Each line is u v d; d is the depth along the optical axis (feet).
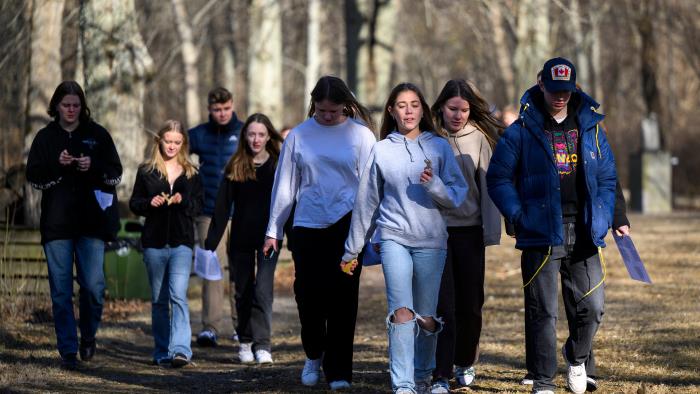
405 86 62.95
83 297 80.12
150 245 81.92
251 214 84.53
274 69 227.40
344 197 68.18
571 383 63.16
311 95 68.64
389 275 61.67
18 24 136.67
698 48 328.70
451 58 507.71
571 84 58.80
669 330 87.97
